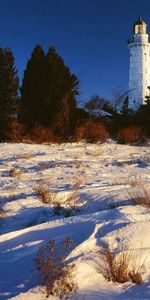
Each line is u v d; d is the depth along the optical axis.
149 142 32.94
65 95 30.67
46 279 4.56
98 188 11.02
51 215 8.41
